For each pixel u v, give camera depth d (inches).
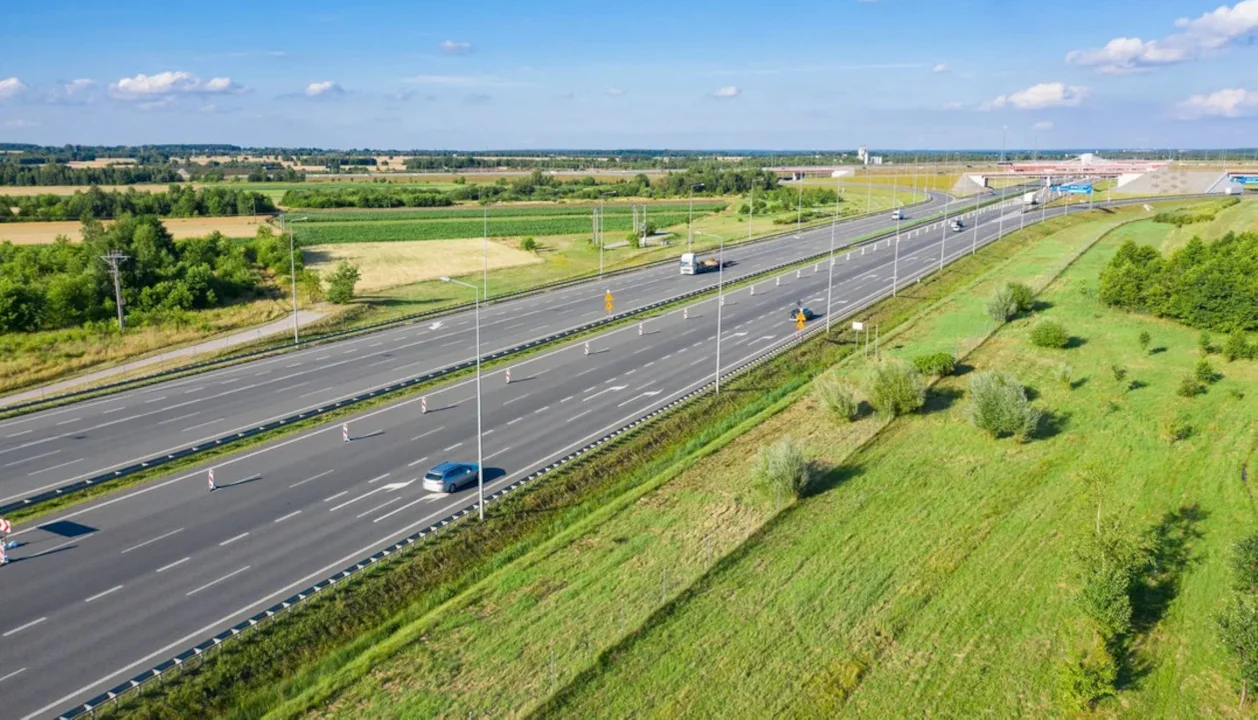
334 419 2245.3
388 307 3720.5
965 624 1325.0
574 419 2246.6
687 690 1173.7
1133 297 3284.9
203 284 3777.1
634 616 1342.3
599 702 1149.1
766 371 2699.3
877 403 2251.5
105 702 1127.0
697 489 1831.9
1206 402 2305.6
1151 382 2486.5
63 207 6491.1
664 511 1728.6
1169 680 1200.8
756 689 1176.8
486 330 3260.3
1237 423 2140.7
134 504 1726.1
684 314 3535.9
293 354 2925.7
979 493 1787.6
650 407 2341.3
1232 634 1187.9
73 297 3432.6
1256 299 2910.9
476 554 1576.0
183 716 1137.4
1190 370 2591.0
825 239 5812.0
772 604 1379.2
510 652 1258.6
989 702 1157.1
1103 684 1153.4
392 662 1239.5
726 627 1316.4
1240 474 1847.9
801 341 3041.3
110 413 2295.8
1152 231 5551.2
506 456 1994.3
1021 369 2642.7
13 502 1705.2
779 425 2229.3
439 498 1761.8
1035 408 2284.7
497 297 3846.0
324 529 1622.8
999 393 2078.0
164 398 2423.7
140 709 1126.4
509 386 2541.8
